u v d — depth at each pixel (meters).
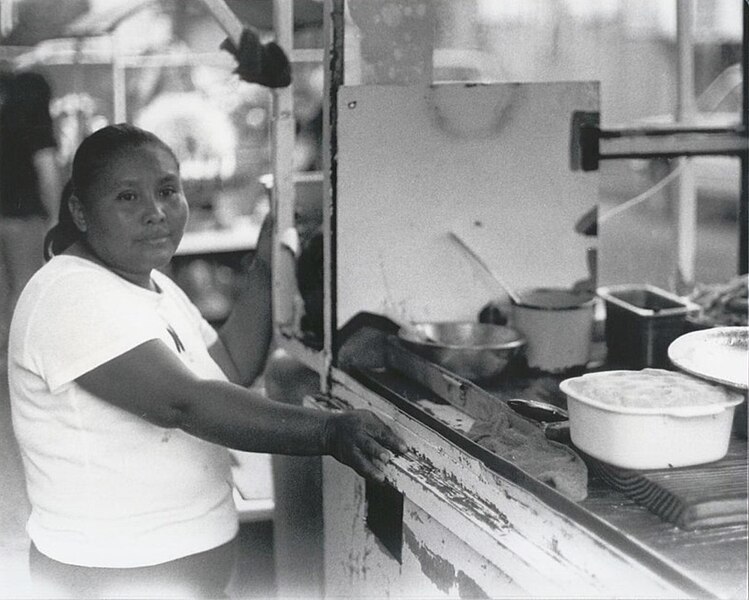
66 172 2.92
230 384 1.59
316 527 2.47
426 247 2.02
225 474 1.82
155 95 3.01
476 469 1.46
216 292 3.06
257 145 3.08
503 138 2.03
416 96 1.97
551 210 2.08
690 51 2.51
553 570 1.23
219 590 1.78
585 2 3.77
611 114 3.98
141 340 1.57
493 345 1.91
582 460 1.40
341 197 1.96
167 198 1.73
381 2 2.04
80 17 2.92
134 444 1.66
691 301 2.28
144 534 1.67
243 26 2.34
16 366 1.67
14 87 2.88
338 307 2.00
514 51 3.60
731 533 1.21
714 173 4.42
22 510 2.61
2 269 2.87
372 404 1.86
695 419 1.32
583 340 2.00
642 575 1.11
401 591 1.70
